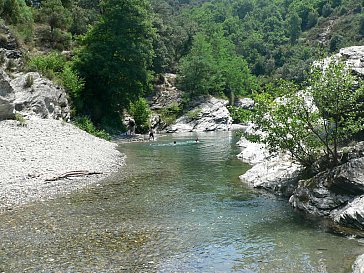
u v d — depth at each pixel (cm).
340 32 12206
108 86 5103
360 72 1823
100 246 1113
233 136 5141
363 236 1177
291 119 1593
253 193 1783
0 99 2812
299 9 16012
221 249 1098
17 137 2588
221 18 17538
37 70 4162
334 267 959
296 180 1711
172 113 6938
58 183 1903
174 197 1706
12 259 1013
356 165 1319
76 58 5003
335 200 1390
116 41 5088
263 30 16012
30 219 1352
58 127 3250
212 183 2000
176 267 976
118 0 5203
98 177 2125
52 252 1063
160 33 8425
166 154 3178
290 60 12656
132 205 1566
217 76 8238
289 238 1180
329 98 1455
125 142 4275
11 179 1812
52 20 6059
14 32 4756
